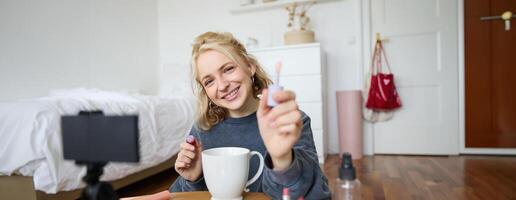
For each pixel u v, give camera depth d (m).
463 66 2.46
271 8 2.83
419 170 2.04
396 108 2.56
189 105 2.09
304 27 2.65
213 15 3.05
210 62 0.60
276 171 0.46
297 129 0.41
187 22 3.14
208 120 0.70
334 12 2.66
